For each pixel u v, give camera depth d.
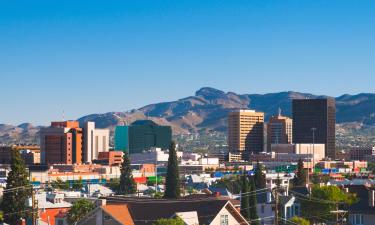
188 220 186.38
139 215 189.00
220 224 190.88
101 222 185.38
